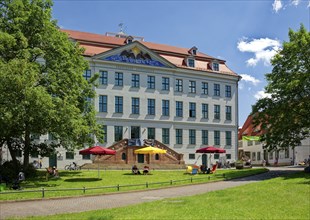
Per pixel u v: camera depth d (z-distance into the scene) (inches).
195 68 2461.9
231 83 2608.3
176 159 2222.0
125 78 2226.9
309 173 1336.1
